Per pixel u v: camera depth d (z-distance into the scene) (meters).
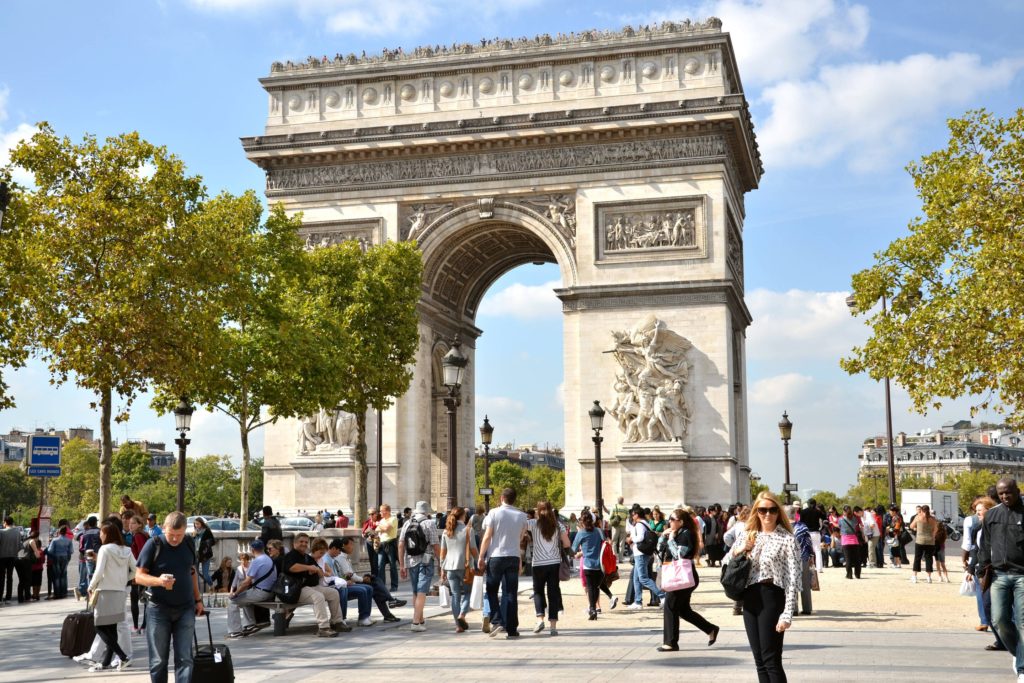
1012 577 30.80
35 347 64.00
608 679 30.77
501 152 107.62
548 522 42.88
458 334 124.19
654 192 103.56
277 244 84.00
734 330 114.69
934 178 65.12
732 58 109.81
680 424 100.06
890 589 63.59
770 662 24.03
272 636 44.69
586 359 103.06
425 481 110.69
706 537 82.50
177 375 67.56
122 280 64.62
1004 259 60.41
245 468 80.50
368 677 32.62
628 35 106.44
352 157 110.19
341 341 87.81
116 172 66.62
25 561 64.25
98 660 36.69
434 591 63.72
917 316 64.06
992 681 29.81
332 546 48.16
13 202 60.66
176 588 28.03
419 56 110.94
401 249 95.25
